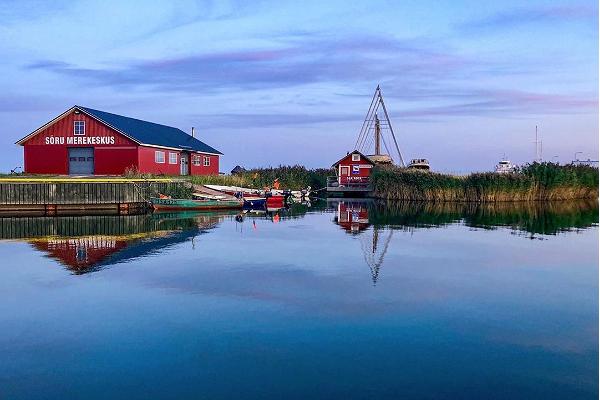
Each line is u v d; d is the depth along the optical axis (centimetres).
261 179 6544
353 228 2823
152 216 3719
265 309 1232
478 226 2866
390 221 3184
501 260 1838
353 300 1309
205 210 4231
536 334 1058
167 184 4409
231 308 1244
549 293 1377
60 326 1116
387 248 2111
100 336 1055
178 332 1075
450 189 4834
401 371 882
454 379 851
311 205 4834
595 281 1512
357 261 1822
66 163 5231
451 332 1069
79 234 2595
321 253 1989
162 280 1525
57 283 1489
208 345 1002
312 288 1429
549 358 934
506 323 1127
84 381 856
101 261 1830
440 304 1271
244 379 858
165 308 1241
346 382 843
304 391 816
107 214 3872
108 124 5159
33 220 3359
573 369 887
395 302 1291
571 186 4822
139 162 5162
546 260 1839
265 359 935
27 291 1398
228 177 5888
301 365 909
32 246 2173
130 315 1188
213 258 1888
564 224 2958
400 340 1023
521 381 844
